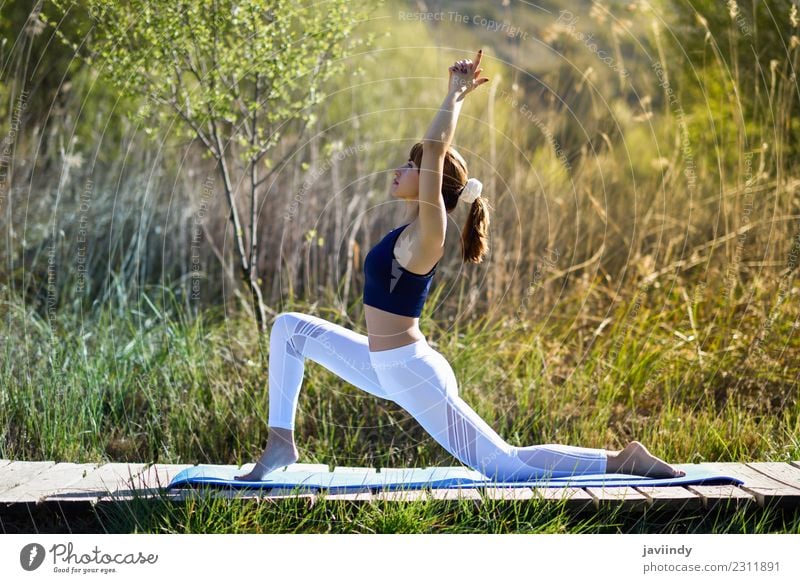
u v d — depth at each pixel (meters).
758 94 6.23
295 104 5.55
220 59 5.29
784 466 3.86
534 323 5.92
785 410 4.81
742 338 5.50
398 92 7.88
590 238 6.34
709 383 5.12
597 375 5.19
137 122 5.55
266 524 3.33
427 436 4.80
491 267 6.27
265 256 6.59
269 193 6.70
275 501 3.37
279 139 6.77
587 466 3.59
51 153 7.00
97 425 4.59
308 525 3.37
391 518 3.30
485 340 5.55
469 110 7.37
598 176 6.89
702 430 4.61
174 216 6.70
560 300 6.08
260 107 5.61
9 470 3.81
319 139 7.02
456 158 3.52
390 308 3.38
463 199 3.52
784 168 6.25
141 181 6.80
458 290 6.32
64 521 3.37
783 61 6.43
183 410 4.76
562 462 3.58
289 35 5.29
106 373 5.04
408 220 3.45
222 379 5.11
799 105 6.36
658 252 6.30
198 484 3.50
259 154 5.82
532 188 6.63
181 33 5.12
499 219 6.52
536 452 3.57
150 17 5.07
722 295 5.82
